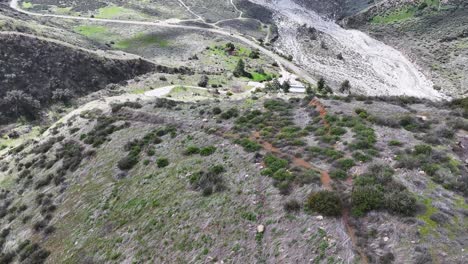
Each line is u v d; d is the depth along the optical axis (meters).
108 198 35.84
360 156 27.50
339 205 22.70
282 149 31.89
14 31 96.69
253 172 29.30
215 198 28.30
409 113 34.97
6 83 83.94
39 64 91.50
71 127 58.81
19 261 34.72
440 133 29.94
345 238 20.73
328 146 30.66
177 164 35.25
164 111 51.84
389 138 30.03
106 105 65.44
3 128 76.94
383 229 20.45
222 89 92.62
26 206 42.56
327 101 41.59
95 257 29.69
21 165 52.75
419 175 24.34
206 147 36.16
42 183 44.75
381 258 18.84
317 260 20.30
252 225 24.61
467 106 36.34
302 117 38.81
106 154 43.66
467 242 18.97
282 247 22.12
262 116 41.00
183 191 30.95
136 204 32.69
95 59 101.00
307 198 24.31
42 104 85.44
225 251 23.98
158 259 26.16
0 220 43.41
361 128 32.06
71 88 91.75
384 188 22.97
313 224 22.36
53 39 104.19
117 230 31.20
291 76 120.81
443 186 23.27
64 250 32.66
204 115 46.25
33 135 73.62
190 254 25.11
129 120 51.31
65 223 36.25
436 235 19.45
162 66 110.19
